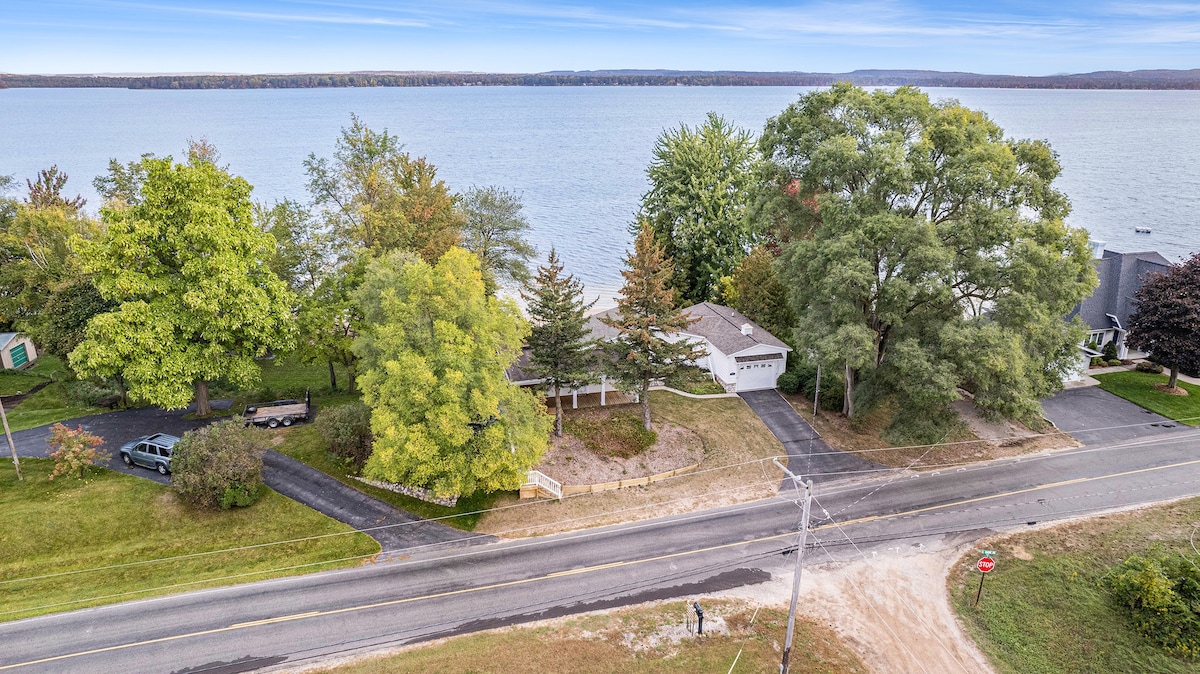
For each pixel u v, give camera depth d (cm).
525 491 3397
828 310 3759
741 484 3597
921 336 3647
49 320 4269
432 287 3144
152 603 2578
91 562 2761
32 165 15575
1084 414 4350
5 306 4709
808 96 3975
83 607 2539
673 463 3772
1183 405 4419
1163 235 10019
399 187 5684
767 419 4300
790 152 4053
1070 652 2488
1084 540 3062
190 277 3391
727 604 2656
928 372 3359
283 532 3019
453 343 3069
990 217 3403
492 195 5906
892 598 2728
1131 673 2394
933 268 3359
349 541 3000
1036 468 3716
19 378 4750
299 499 3250
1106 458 3803
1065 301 3519
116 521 2962
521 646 2392
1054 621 2622
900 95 3734
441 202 5156
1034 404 3431
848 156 3453
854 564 2931
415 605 2614
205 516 3058
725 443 3978
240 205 3625
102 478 3234
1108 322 5181
